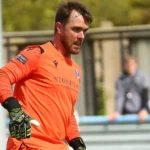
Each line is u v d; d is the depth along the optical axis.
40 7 43.59
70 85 13.12
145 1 46.31
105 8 43.28
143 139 26.41
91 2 42.78
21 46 30.22
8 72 12.21
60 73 12.98
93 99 30.17
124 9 44.50
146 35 30.36
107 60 30.33
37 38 30.41
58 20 13.13
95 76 30.30
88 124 26.86
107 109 30.22
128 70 26.06
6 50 30.09
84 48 30.16
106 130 26.73
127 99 26.03
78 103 30.11
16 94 12.88
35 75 12.80
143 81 25.95
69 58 13.30
